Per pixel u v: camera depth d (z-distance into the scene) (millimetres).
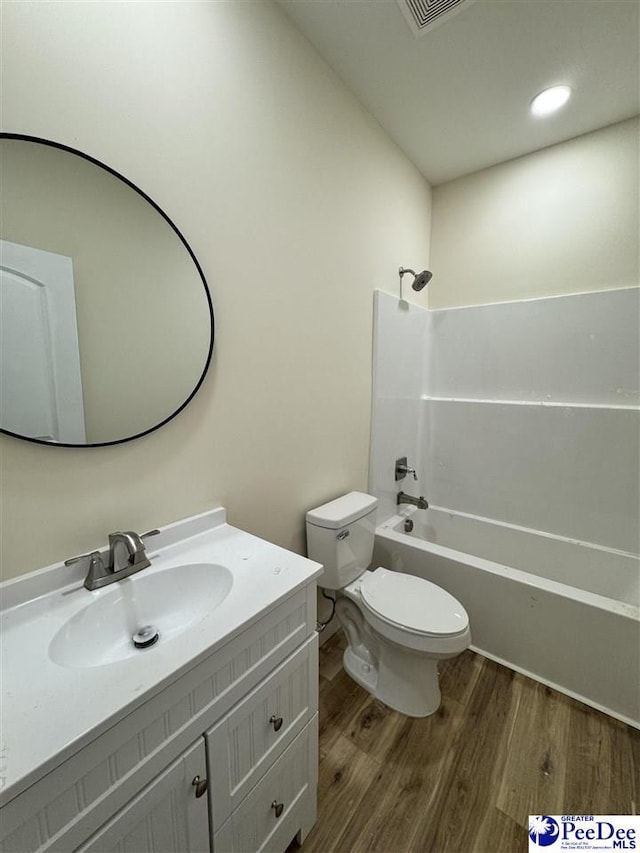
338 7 1265
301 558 1018
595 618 1440
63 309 847
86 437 897
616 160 1846
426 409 2479
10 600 786
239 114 1178
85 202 862
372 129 1795
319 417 1646
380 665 1527
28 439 802
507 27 1326
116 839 578
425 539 2457
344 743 1339
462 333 2338
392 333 2100
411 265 2258
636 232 1817
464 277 2355
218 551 1061
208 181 1105
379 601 1460
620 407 1855
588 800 1153
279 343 1402
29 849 486
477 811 1127
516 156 2111
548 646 1564
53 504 856
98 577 880
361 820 1103
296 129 1383
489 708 1477
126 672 626
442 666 1692
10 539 797
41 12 767
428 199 2410
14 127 750
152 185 975
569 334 1985
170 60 992
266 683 838
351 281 1758
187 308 1076
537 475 2096
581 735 1359
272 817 898
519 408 2123
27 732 522
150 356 1006
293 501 1550
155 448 1043
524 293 2150
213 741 720
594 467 1931
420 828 1084
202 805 714
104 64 867
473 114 1777
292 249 1414
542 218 2064
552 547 2043
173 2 990
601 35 1354
